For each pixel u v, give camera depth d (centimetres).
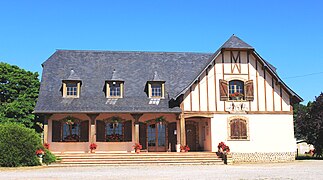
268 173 1789
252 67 2783
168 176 1650
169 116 2825
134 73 2972
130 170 1955
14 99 3225
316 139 2925
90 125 2723
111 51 3141
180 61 3122
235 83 2781
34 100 3225
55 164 2234
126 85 2873
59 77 2853
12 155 2070
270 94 2781
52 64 2947
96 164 2283
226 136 2700
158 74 2956
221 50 2742
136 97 2797
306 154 3853
